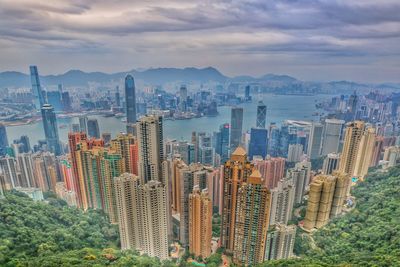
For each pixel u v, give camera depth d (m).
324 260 86.19
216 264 100.50
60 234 95.25
